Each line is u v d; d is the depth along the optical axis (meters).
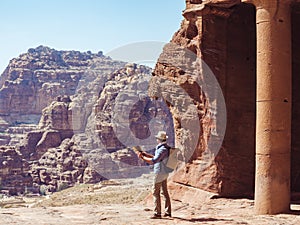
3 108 189.62
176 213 13.20
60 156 115.75
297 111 16.91
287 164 12.29
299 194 15.84
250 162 16.28
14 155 116.50
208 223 11.01
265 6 12.22
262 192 12.19
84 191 34.75
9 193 106.38
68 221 11.99
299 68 16.95
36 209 14.75
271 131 12.07
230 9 15.90
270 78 12.10
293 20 16.94
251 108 16.41
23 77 197.75
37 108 190.88
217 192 15.74
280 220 11.29
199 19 16.11
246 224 10.88
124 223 11.35
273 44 12.15
